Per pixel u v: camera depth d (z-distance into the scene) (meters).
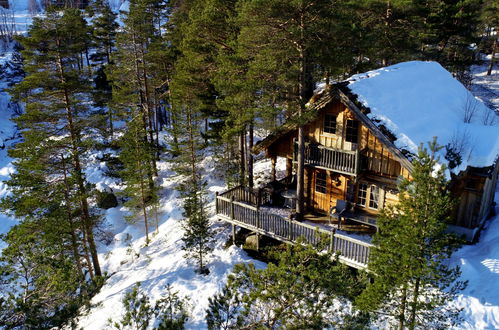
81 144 20.50
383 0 28.08
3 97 52.94
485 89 40.72
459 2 34.38
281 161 28.92
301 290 8.12
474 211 15.13
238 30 20.31
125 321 10.08
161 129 43.66
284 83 16.05
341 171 16.64
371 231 17.14
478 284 12.91
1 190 34.09
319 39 15.23
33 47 20.38
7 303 8.92
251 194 20.11
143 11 31.17
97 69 55.06
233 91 17.22
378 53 29.59
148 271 19.44
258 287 8.36
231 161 29.75
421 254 9.47
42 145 20.11
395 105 16.09
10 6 115.69
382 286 9.54
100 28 54.59
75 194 20.27
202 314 14.34
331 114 17.25
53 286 10.05
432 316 10.01
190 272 17.47
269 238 18.48
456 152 14.86
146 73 33.56
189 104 24.94
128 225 28.53
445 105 18.62
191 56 22.59
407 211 9.45
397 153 14.61
